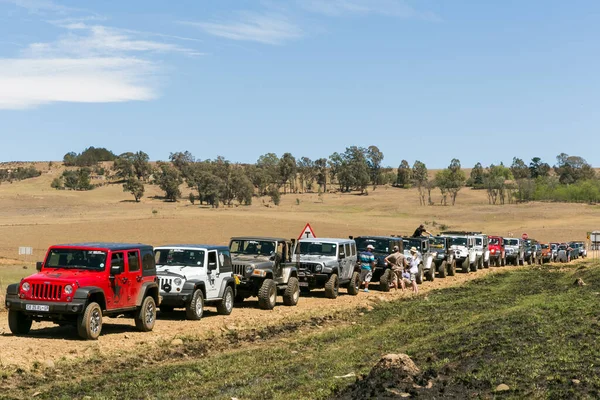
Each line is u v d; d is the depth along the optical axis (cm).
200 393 1070
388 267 2839
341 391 1018
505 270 4409
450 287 3000
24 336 1497
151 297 1666
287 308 2178
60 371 1208
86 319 1438
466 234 4400
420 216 13800
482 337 1380
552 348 1227
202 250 1884
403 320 1941
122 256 1567
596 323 1475
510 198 19188
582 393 934
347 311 2123
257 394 1047
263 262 2153
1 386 1088
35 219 10919
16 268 3938
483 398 939
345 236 8569
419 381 1028
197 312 1831
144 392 1084
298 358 1377
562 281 3183
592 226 11288
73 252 1537
